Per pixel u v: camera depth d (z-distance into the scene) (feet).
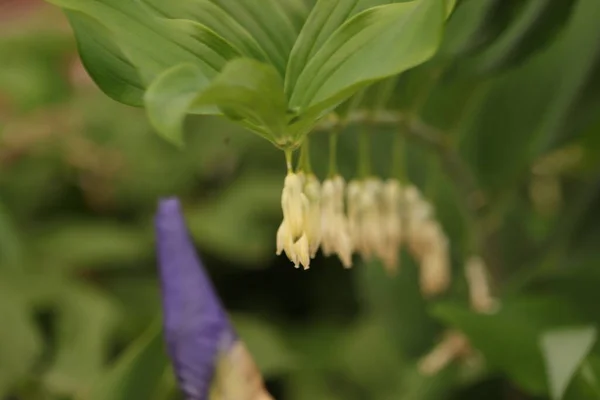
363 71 1.07
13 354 2.10
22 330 2.14
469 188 1.72
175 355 1.29
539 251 1.88
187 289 1.29
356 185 1.46
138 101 1.13
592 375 1.47
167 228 1.30
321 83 1.08
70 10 1.10
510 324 1.48
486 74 1.51
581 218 1.78
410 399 2.00
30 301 2.27
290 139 1.08
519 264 1.93
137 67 1.10
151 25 1.11
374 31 1.07
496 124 1.79
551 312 1.59
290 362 2.37
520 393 1.81
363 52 1.07
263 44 1.15
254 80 1.01
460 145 1.80
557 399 1.42
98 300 2.35
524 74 1.76
